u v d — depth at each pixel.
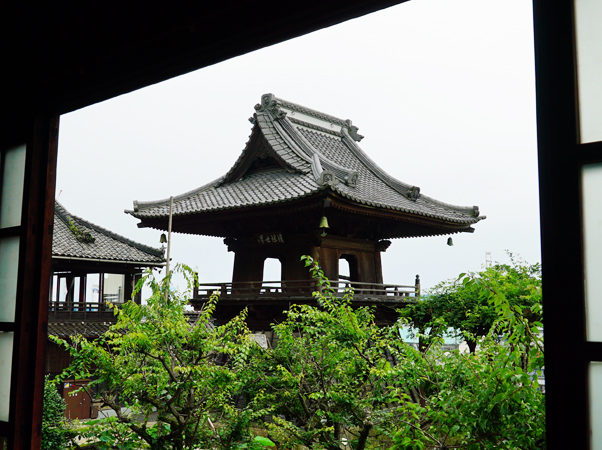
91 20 3.37
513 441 5.21
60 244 26.81
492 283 5.12
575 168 2.02
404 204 20.27
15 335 3.74
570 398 1.93
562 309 1.98
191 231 23.25
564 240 2.01
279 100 22.70
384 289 21.19
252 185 20.95
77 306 27.86
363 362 9.93
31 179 3.84
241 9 2.76
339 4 2.59
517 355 5.22
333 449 9.91
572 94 2.04
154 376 9.57
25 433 3.69
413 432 6.18
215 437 9.73
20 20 3.80
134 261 27.80
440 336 7.66
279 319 19.84
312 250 19.22
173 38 3.05
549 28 2.12
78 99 3.73
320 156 20.55
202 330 9.88
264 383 10.65
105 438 9.26
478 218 21.92
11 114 4.09
